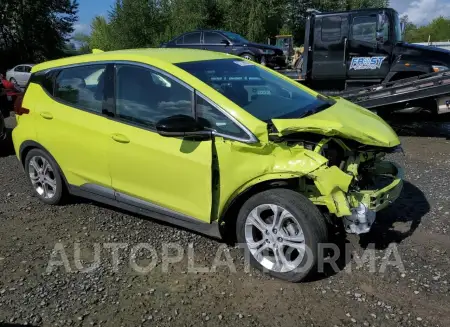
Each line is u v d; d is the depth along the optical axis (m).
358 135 3.48
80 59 4.59
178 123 3.48
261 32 38.41
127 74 4.14
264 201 3.49
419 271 3.59
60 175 4.84
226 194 3.59
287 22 42.84
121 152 4.09
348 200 3.37
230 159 3.51
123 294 3.37
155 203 4.04
